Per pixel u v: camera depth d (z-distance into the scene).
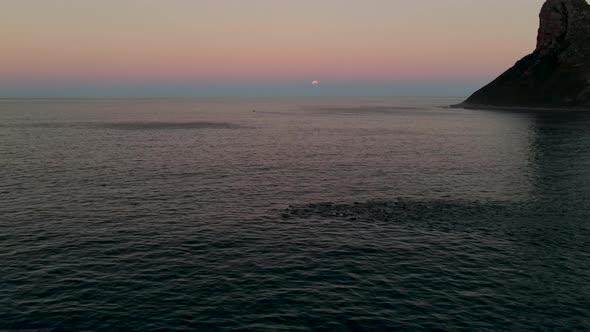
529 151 73.88
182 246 28.80
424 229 33.06
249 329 18.77
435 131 115.25
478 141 90.31
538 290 22.67
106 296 21.59
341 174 55.19
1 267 24.89
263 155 72.12
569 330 18.88
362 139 97.69
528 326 19.19
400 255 27.61
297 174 55.19
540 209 38.59
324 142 91.75
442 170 57.72
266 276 24.20
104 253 27.31
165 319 19.52
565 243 29.98
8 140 89.12
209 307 20.62
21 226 32.53
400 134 108.94
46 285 22.70
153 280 23.47
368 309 20.58
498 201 41.41
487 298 21.77
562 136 94.06
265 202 41.03
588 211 37.94
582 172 54.91
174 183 48.97
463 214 37.12
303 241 30.16
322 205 39.91
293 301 21.28
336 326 19.08
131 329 18.72
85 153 71.62
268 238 30.73
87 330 18.59
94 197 41.88
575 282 23.64
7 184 47.12
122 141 90.12
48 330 18.58
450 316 20.00
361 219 35.59
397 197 43.12
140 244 29.05
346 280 23.78
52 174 53.12
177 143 87.88
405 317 19.89
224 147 82.50
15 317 19.50
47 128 120.62
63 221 33.97
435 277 24.25
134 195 42.97
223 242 29.75
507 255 27.72
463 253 28.05
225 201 41.19
